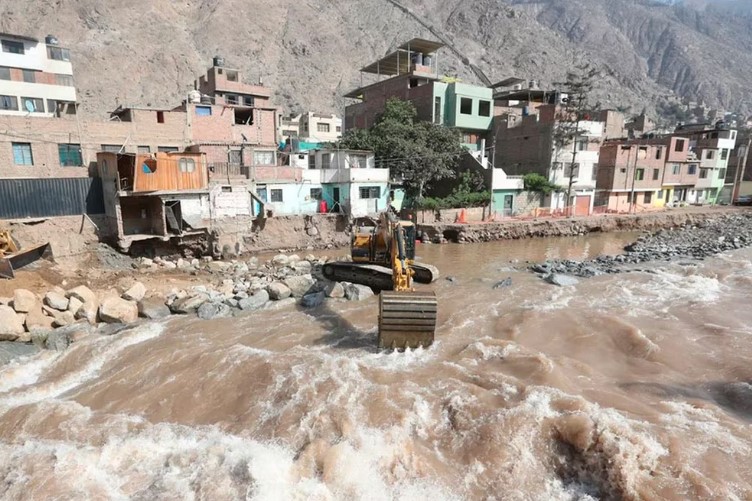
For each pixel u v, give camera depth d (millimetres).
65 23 104312
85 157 30484
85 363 14516
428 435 9898
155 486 8539
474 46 160125
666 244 35594
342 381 11898
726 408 11055
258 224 32594
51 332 16359
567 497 8242
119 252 27312
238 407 11375
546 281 23531
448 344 14875
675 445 8922
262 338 15734
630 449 8633
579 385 11969
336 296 20562
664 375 12781
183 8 129250
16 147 27609
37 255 23281
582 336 15508
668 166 59812
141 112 33281
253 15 130500
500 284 22625
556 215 46375
